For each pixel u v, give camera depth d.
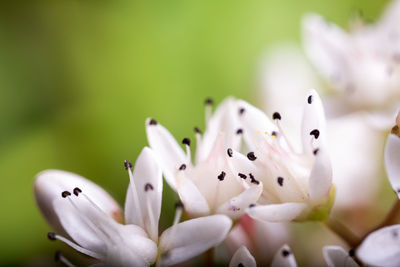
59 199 0.05
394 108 0.06
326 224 0.05
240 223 0.06
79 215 0.05
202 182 0.05
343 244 0.06
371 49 0.06
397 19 0.06
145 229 0.05
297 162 0.05
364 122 0.06
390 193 0.06
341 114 0.06
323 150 0.05
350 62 0.06
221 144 0.05
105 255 0.05
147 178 0.05
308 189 0.05
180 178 0.05
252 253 0.06
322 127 0.05
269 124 0.05
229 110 0.05
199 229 0.05
